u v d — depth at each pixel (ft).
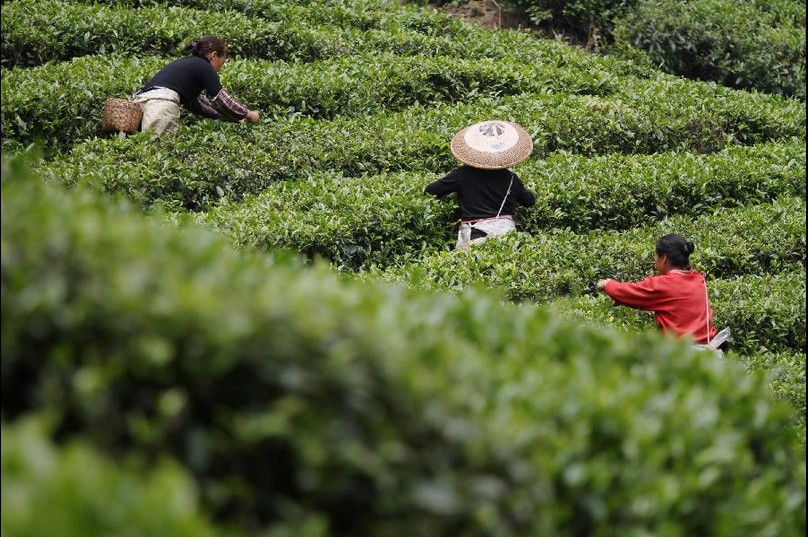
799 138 106.52
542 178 82.64
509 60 112.16
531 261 68.85
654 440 30.99
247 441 25.96
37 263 27.07
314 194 76.38
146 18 105.29
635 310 64.08
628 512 29.09
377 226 74.23
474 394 28.17
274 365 26.35
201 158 80.59
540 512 27.35
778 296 68.64
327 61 103.65
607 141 96.37
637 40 127.75
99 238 27.99
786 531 32.73
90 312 26.40
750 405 36.37
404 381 26.91
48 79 90.48
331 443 26.12
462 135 75.56
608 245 72.43
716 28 129.70
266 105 93.86
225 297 27.22
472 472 26.89
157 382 26.25
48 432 25.04
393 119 92.94
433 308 35.22
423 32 120.67
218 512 26.27
